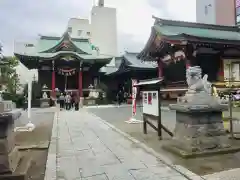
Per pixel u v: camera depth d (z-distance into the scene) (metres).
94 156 6.73
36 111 22.97
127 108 26.44
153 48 27.31
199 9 40.50
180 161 6.05
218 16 36.03
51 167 5.75
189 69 7.25
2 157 4.86
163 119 14.36
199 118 6.74
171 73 27.25
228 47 23.39
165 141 8.49
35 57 32.84
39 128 12.22
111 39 51.78
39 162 6.42
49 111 22.92
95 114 19.36
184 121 6.99
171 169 5.52
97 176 5.17
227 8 34.72
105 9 52.12
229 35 26.75
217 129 6.90
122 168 5.65
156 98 9.05
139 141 8.53
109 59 36.69
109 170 5.53
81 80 35.72
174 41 22.05
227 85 22.77
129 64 37.50
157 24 26.97
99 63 37.81
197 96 6.82
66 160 6.36
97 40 51.12
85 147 7.82
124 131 10.82
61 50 37.22
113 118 16.22
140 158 6.46
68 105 26.38
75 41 43.94
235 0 33.34
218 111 6.94
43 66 36.47
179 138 7.05
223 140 6.89
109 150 7.39
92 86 36.59
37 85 34.50
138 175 5.17
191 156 6.26
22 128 11.62
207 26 28.84
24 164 5.55
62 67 35.81
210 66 24.31
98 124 13.28
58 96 33.34
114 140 8.88
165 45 24.83
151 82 9.23
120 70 39.84
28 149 7.82
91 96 34.62
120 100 34.72
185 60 22.94
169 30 25.44
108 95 41.12
